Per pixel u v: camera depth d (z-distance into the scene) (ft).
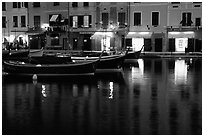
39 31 175.73
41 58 85.05
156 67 104.88
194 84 69.26
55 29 171.32
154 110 45.70
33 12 179.83
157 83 70.54
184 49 154.20
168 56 146.00
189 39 153.48
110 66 93.66
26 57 133.39
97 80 74.84
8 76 81.56
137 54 134.00
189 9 153.38
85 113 44.06
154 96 55.93
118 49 151.74
